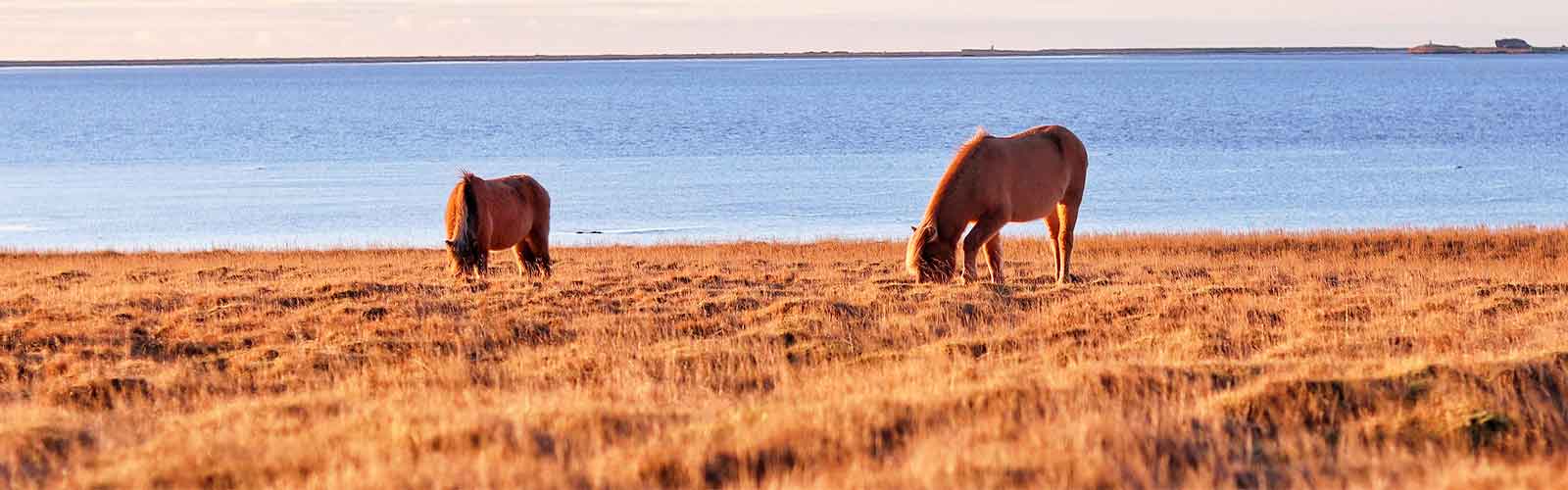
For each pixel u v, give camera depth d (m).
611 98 184.88
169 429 8.89
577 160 77.31
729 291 16.09
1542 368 9.48
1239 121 114.50
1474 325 12.91
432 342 12.70
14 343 12.95
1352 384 8.95
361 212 49.47
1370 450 7.89
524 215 18.69
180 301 15.35
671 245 30.31
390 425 8.47
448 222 17.59
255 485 7.38
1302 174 63.34
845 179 62.34
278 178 64.81
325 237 41.47
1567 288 15.66
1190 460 7.68
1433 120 110.94
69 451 8.38
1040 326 13.25
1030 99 171.25
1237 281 17.27
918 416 8.45
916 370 10.49
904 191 56.41
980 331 13.19
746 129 106.88
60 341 13.10
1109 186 58.44
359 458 7.85
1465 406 8.62
